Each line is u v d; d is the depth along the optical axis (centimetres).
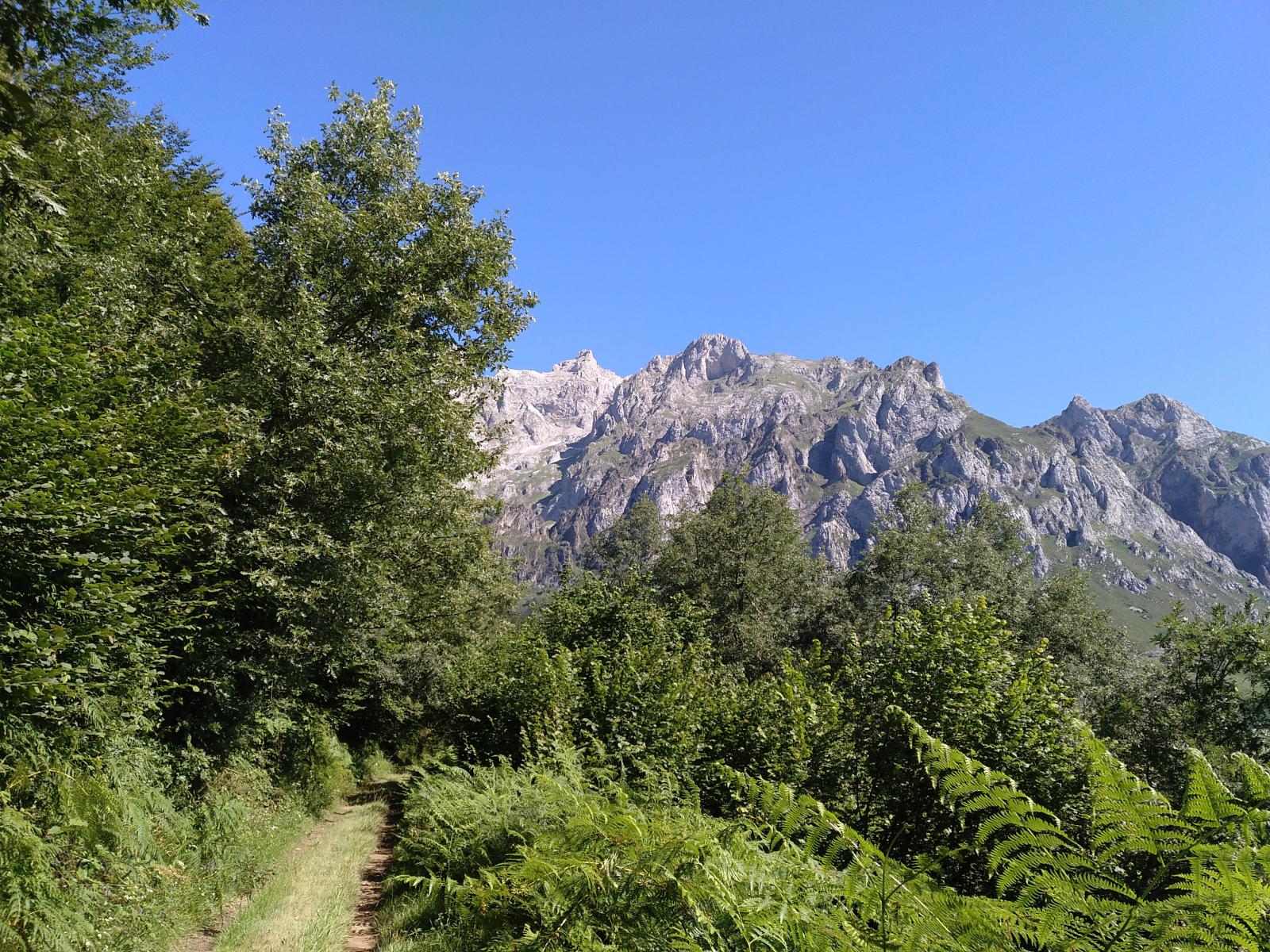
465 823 891
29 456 639
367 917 809
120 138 1673
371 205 1623
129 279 1199
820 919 336
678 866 452
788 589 3481
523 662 1574
